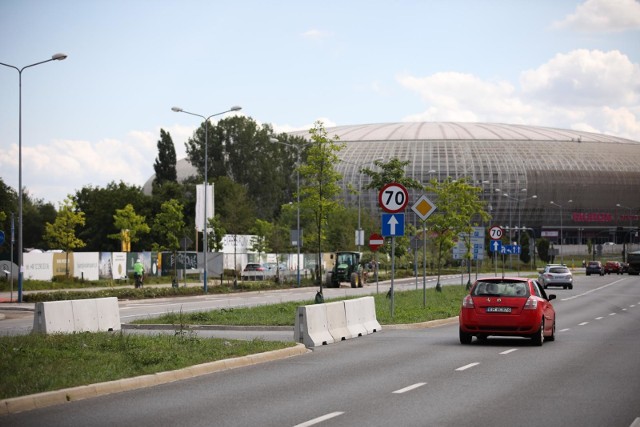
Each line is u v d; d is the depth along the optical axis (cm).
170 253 8119
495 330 2245
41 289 5678
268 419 1127
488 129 17875
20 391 1251
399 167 5403
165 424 1090
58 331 2341
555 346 2256
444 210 5525
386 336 2584
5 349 1705
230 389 1420
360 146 15988
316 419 1125
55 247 8425
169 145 12962
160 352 1761
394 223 2950
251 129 13925
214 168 13725
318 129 4388
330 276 6562
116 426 1075
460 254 5903
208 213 6794
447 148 16000
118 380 1406
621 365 1784
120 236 9862
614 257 16738
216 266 6519
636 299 5284
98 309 2561
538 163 16250
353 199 15100
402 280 8131
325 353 2045
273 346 2000
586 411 1198
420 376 1595
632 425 1089
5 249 9906
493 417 1145
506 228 14612
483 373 1641
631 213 16812
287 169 14675
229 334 2600
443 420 1120
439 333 2709
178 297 5244
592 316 3678
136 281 5669
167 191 11962
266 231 8981
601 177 16575
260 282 6675
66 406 1235
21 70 4434
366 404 1257
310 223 9469
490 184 15788
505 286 2302
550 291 6531
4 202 9956
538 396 1339
